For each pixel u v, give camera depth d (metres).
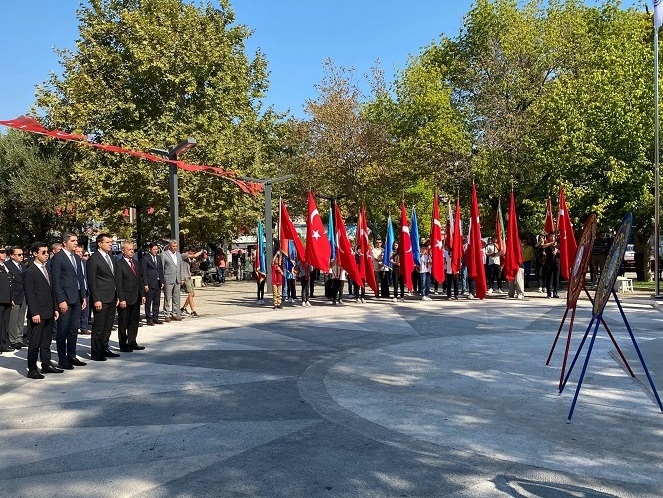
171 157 15.70
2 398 7.98
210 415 6.86
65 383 8.78
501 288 23.45
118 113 27.78
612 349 10.26
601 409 6.88
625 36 28.00
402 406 7.11
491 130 26.95
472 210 18.41
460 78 32.75
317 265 17.44
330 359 10.02
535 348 10.68
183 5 29.56
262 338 12.34
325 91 35.62
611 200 21.80
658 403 6.75
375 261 20.36
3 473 5.28
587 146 21.95
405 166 32.38
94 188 26.06
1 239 31.95
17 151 31.47
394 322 14.27
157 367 9.70
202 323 15.12
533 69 27.55
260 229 20.84
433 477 4.95
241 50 33.06
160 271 15.68
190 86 27.41
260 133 34.59
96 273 10.51
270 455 5.52
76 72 27.94
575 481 4.84
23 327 13.66
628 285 20.34
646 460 5.29
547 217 20.02
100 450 5.80
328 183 36.97
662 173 21.25
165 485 4.89
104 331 10.59
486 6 33.25
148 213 29.28
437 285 21.72
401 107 33.91
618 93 22.08
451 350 10.62
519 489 4.69
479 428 6.24
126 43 27.23
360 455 5.49
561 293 20.81
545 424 6.36
